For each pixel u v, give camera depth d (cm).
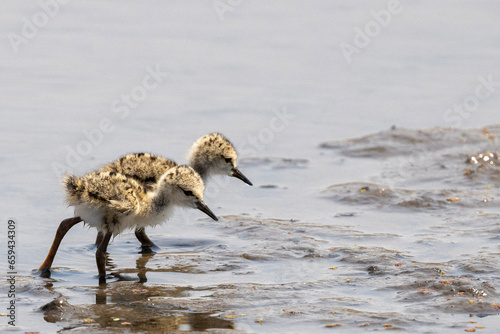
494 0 3400
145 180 1269
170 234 1298
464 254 1144
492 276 1038
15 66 2422
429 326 885
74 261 1162
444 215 1372
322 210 1434
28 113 2012
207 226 1342
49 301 977
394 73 2472
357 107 2178
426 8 3262
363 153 1828
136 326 891
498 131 1958
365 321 900
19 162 1661
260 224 1325
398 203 1442
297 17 3114
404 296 980
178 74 2405
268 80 2383
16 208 1396
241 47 2720
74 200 1095
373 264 1109
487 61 2547
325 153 1844
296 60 2591
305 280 1055
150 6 3262
